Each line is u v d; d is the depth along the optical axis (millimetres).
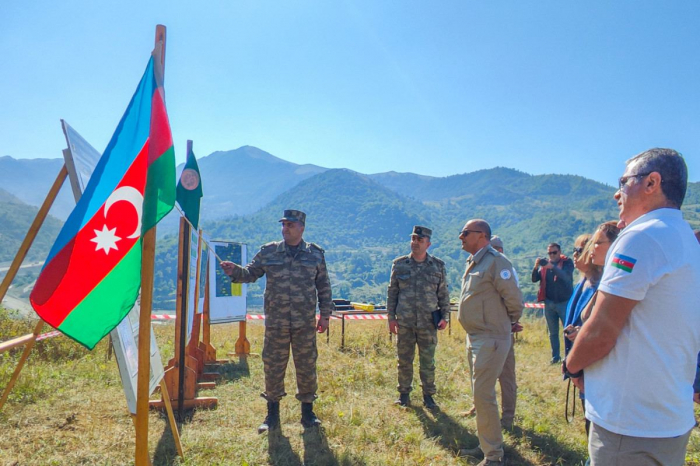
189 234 4949
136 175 2908
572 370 2127
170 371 5008
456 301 11719
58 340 6902
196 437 4332
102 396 5207
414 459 4172
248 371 6844
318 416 5066
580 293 3307
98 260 2762
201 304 7391
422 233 5559
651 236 1933
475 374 4105
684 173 2053
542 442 4695
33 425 4293
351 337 9234
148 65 2953
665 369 1907
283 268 4883
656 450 1900
